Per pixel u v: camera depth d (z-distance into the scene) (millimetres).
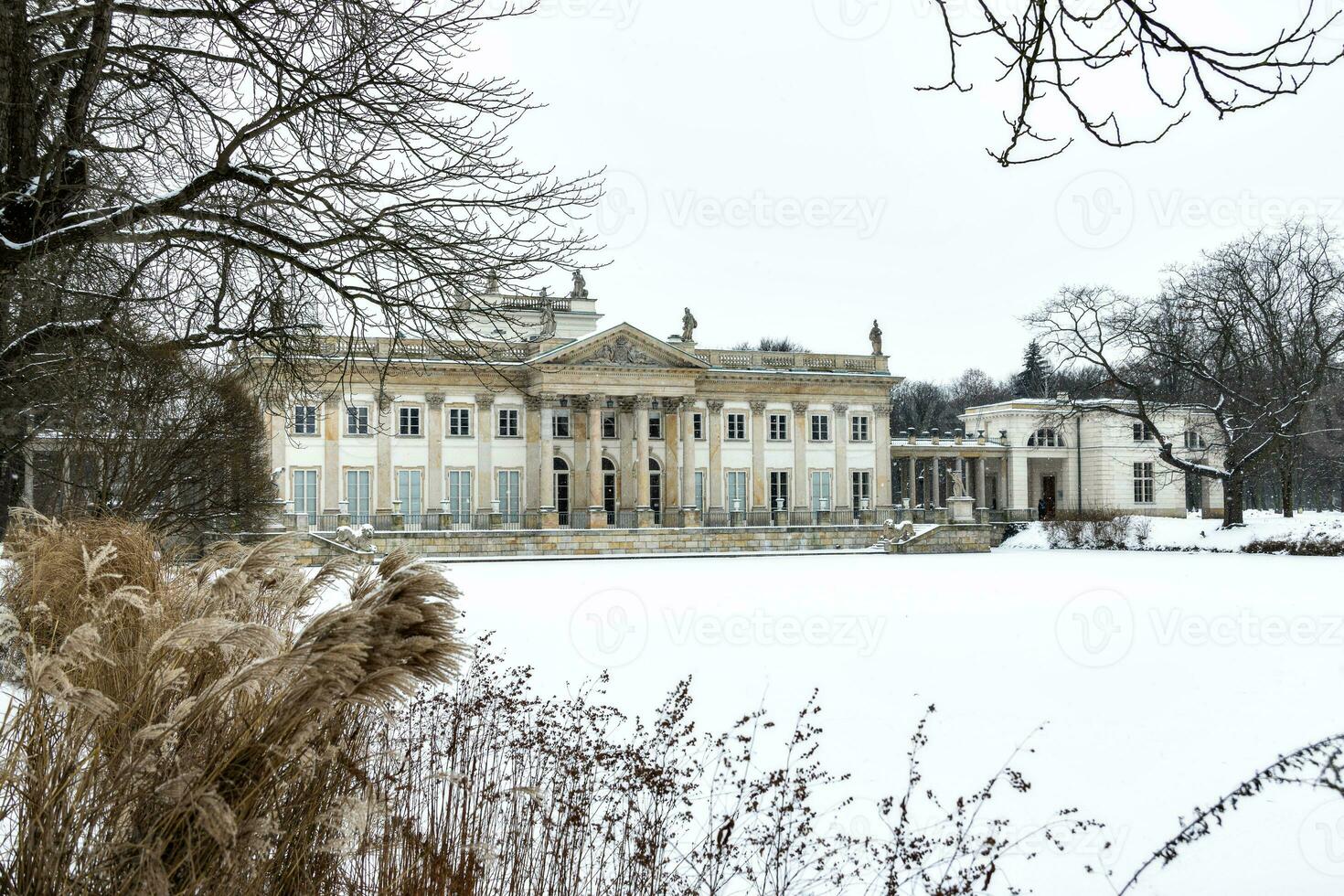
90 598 5012
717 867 8352
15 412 16797
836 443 71750
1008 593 35656
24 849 3803
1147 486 81500
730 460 69438
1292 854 10234
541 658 20625
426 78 12562
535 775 8531
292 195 12586
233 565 6039
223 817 3539
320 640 3947
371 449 61094
